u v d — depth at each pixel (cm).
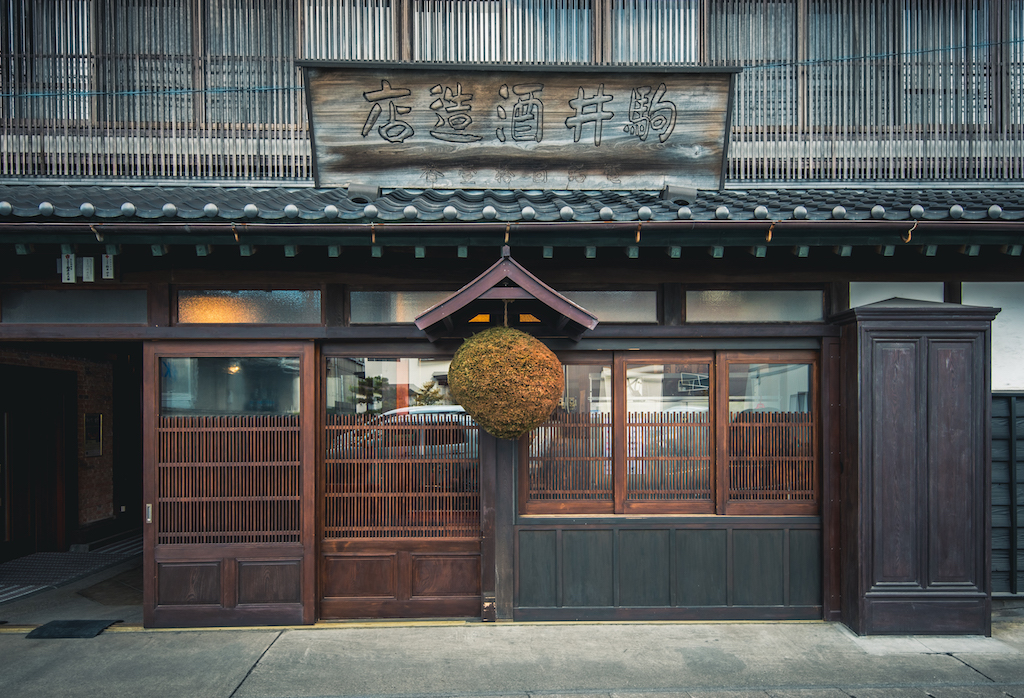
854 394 486
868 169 631
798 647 460
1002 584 537
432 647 460
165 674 417
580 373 525
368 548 515
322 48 625
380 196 541
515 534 510
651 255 515
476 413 444
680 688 400
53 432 770
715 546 515
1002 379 536
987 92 632
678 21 636
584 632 489
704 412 523
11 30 602
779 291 525
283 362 511
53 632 490
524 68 532
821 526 514
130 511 879
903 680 410
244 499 505
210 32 621
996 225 438
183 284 505
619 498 518
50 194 496
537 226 438
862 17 639
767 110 636
